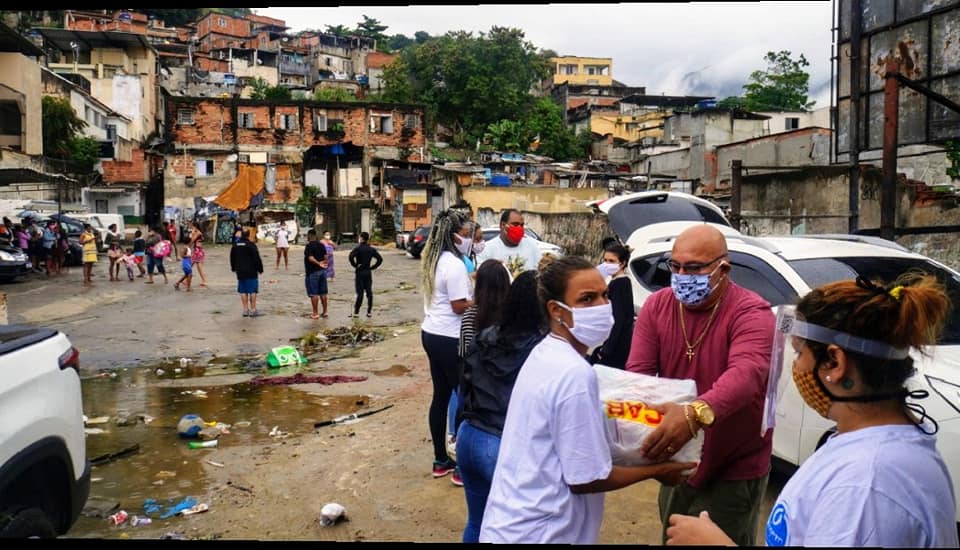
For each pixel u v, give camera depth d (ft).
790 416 16.21
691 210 35.40
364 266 49.26
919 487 5.33
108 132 149.38
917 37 37.99
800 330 6.09
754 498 10.62
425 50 223.51
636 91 294.05
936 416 13.87
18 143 75.77
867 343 5.66
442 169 142.92
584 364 8.16
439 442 18.21
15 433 10.94
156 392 28.63
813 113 170.09
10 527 10.77
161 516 16.43
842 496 5.41
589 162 167.84
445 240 17.93
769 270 18.35
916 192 52.34
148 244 68.59
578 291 8.28
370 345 39.11
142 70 175.63
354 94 241.76
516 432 8.42
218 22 311.06
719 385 9.45
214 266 88.17
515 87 226.38
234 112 161.38
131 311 50.75
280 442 21.84
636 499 17.06
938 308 5.76
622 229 34.76
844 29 43.06
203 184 152.66
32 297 57.16
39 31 161.99
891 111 29.71
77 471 13.08
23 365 11.65
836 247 19.35
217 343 39.70
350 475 18.79
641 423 8.24
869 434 5.63
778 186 57.26
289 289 65.10
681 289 10.48
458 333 17.63
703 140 159.22
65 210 106.93
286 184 156.97
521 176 156.15
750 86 219.20
